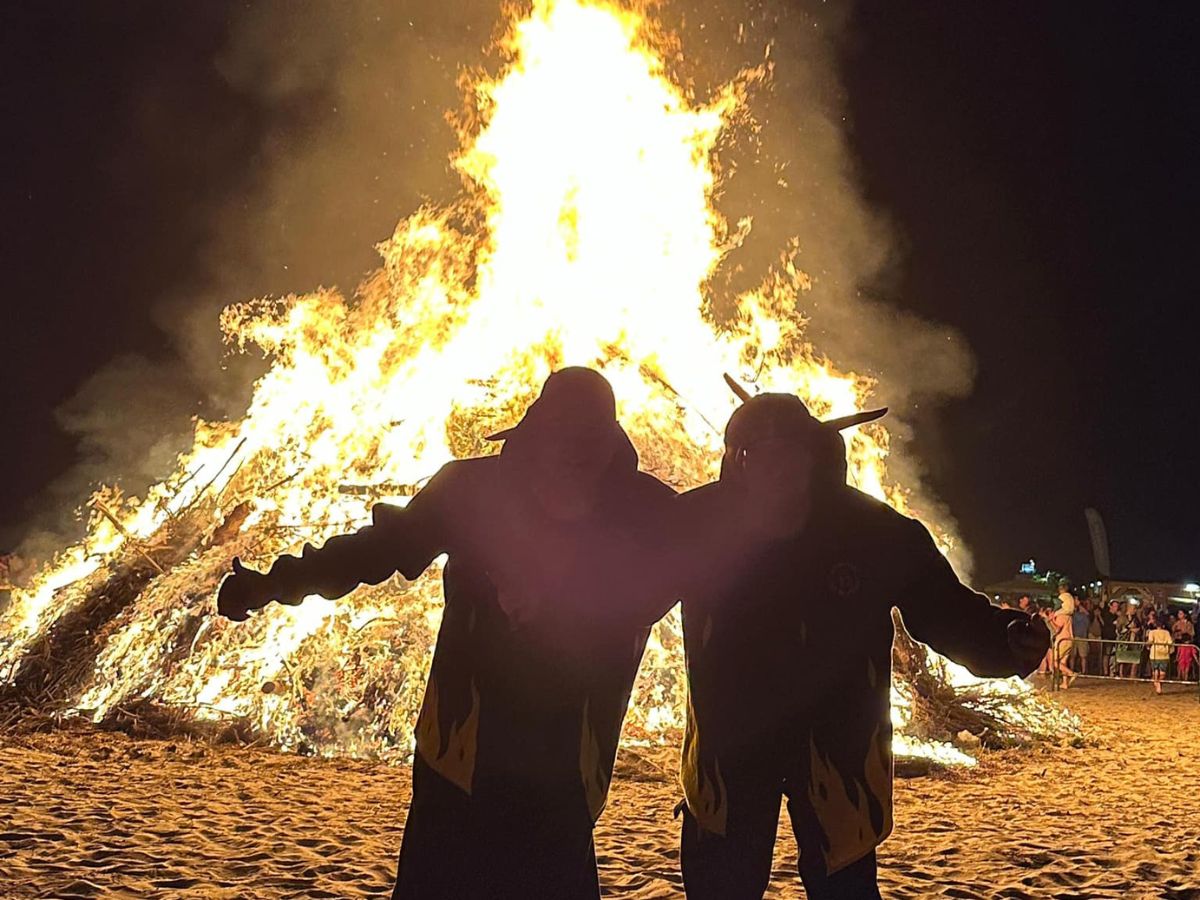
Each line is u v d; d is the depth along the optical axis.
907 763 9.47
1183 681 20.58
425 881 2.95
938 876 5.89
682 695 10.30
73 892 5.04
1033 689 12.97
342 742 9.66
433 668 3.08
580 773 3.00
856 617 3.41
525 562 3.00
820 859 3.37
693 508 3.45
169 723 9.84
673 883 5.53
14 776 7.79
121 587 10.95
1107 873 6.04
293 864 5.70
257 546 11.09
